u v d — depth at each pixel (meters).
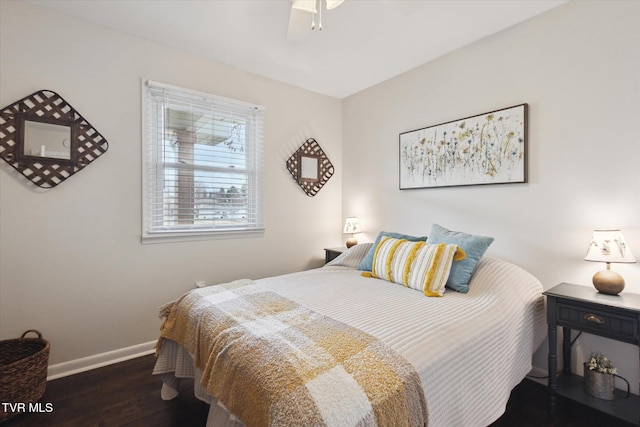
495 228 2.35
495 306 1.66
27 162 2.02
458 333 1.34
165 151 2.58
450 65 2.63
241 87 2.95
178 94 2.61
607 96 1.84
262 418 0.95
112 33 2.31
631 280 1.76
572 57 1.97
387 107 3.19
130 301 2.41
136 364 2.30
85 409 1.77
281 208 3.26
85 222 2.23
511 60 2.25
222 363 1.20
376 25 2.22
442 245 2.02
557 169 2.04
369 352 1.11
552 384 1.76
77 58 2.18
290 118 3.30
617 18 1.80
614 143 1.82
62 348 2.16
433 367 1.13
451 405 1.17
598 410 1.63
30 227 2.05
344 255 2.76
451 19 2.16
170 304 1.87
